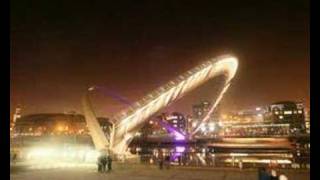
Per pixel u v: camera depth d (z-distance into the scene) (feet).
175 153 118.32
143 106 211.82
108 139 202.69
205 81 255.70
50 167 112.47
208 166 101.19
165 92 226.38
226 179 72.33
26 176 79.77
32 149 172.65
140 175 82.23
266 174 42.27
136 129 214.28
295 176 75.05
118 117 202.28
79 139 292.20
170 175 81.82
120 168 105.19
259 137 543.80
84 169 103.50
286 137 524.52
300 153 146.20
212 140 552.82
